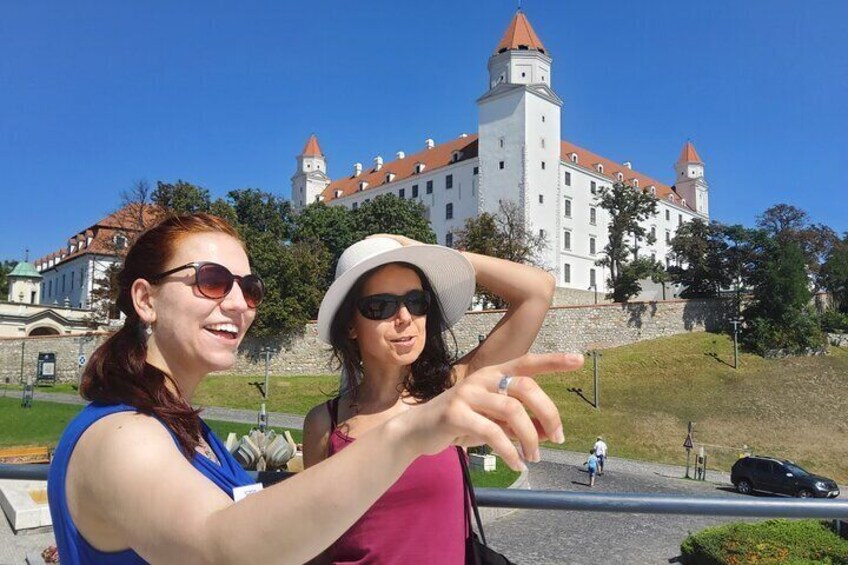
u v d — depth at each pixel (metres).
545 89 72.75
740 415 37.78
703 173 106.50
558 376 44.41
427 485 2.02
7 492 12.60
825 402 39.47
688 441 28.81
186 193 48.66
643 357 47.41
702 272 60.81
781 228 67.56
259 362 44.62
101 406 1.34
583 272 76.31
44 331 56.66
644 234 72.19
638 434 35.03
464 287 2.56
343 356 2.54
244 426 28.78
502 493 2.40
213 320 1.62
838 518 2.09
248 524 0.94
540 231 70.75
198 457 1.56
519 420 0.86
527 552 9.27
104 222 68.06
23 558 9.86
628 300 64.94
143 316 1.64
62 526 1.25
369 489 0.93
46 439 25.45
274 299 44.06
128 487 1.08
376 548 1.98
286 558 0.94
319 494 0.92
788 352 49.03
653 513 2.19
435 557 1.98
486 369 0.97
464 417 0.87
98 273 64.06
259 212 63.84
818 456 32.50
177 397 1.57
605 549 10.52
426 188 80.69
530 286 2.57
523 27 76.50
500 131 72.94
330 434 2.44
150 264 1.64
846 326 56.38
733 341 51.47
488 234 58.44
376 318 2.29
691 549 10.52
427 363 2.57
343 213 66.56
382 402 2.44
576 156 80.38
